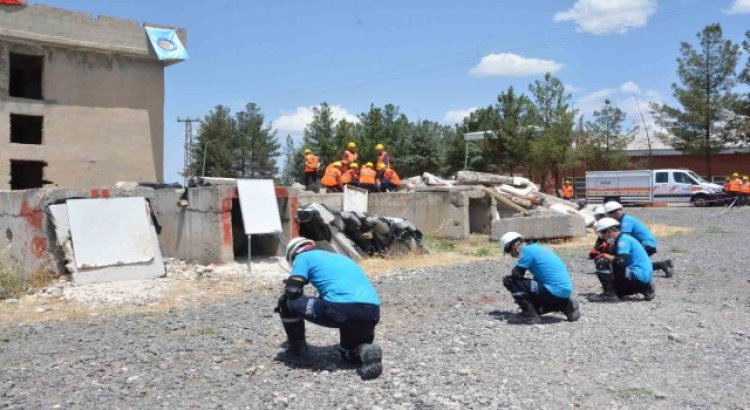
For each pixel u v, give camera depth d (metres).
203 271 13.23
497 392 5.82
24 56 22.41
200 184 15.02
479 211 22.48
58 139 22.30
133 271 12.91
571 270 13.91
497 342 7.61
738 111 46.34
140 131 24.02
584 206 25.97
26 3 21.39
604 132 49.84
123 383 6.24
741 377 6.23
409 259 16.08
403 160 53.19
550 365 6.67
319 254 6.58
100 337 8.27
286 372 6.53
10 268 12.95
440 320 8.95
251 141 64.56
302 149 55.94
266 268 13.82
